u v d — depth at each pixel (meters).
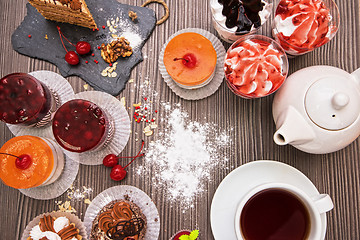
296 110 0.55
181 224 0.63
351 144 0.63
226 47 0.65
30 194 0.64
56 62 0.65
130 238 0.59
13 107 0.61
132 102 0.65
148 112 0.64
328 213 0.62
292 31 0.59
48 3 0.60
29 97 0.61
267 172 0.59
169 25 0.65
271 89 0.58
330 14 0.59
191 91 0.63
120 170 0.62
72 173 0.64
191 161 0.64
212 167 0.63
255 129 0.64
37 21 0.65
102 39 0.65
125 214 0.61
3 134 0.65
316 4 0.58
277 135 0.55
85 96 0.64
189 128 0.64
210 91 0.63
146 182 0.63
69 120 0.61
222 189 0.60
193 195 0.63
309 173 0.63
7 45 0.65
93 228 0.61
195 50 0.61
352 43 0.64
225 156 0.64
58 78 0.65
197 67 0.61
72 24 0.65
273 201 0.58
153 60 0.65
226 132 0.64
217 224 0.60
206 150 0.64
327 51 0.64
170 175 0.63
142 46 0.65
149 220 0.62
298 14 0.58
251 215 0.59
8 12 0.66
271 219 0.58
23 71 0.65
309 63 0.64
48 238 0.60
